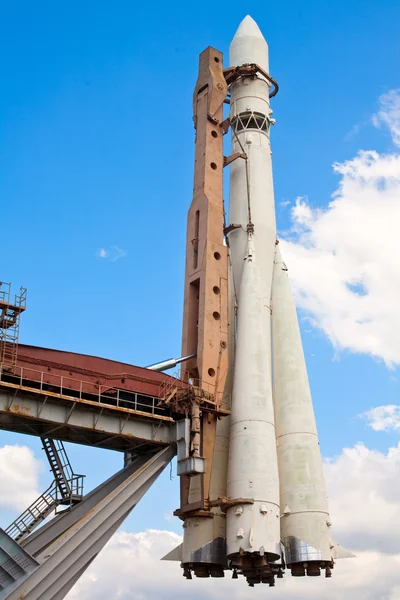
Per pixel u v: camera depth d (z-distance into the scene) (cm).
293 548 4247
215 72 4972
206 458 3975
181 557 4394
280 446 4522
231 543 3912
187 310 4431
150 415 3766
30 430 3769
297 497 4341
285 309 4916
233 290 4903
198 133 4853
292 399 4628
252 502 3925
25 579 3139
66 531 3472
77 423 3597
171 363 4206
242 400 4219
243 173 5209
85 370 3678
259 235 5009
